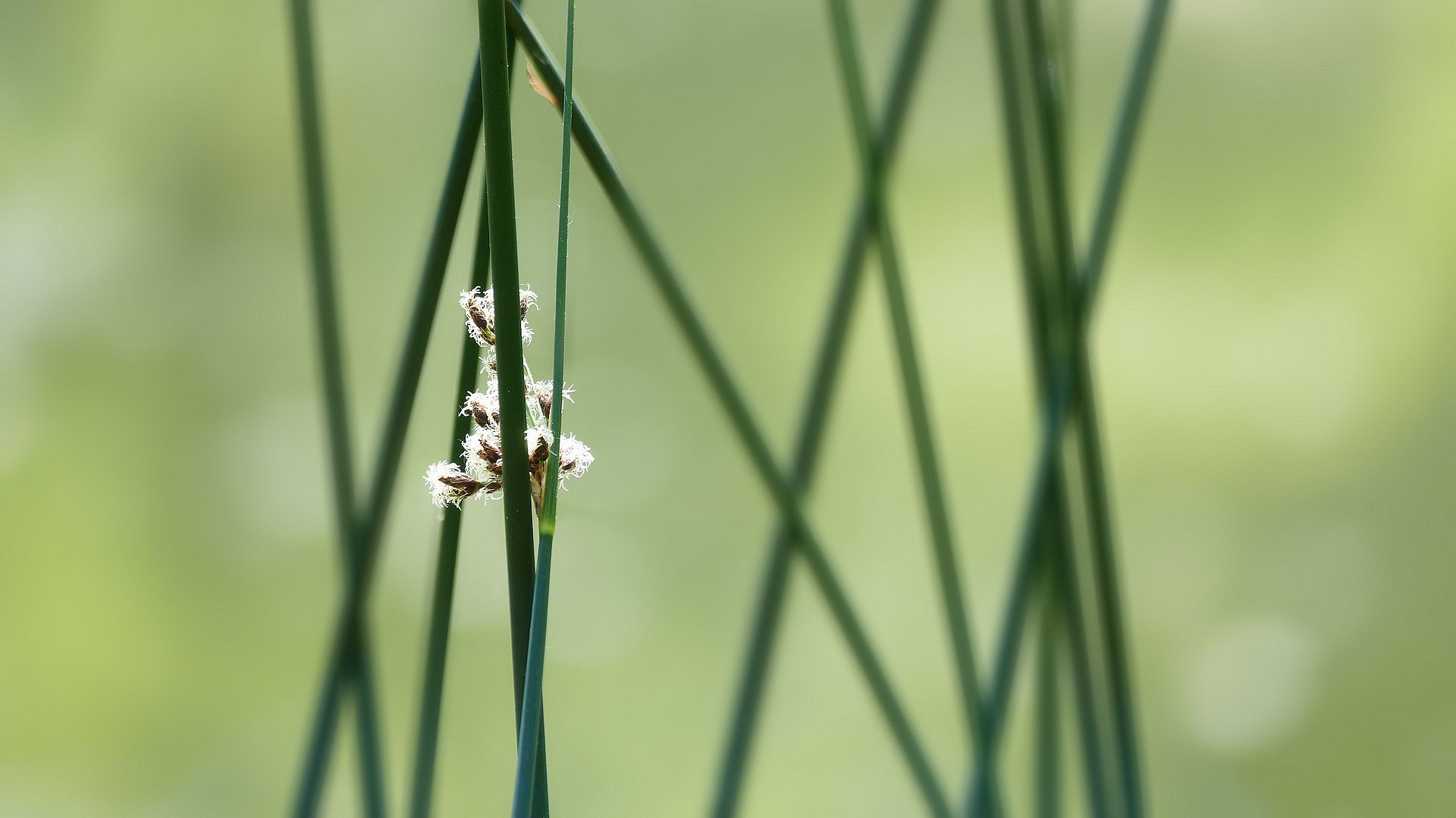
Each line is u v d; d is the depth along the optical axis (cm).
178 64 334
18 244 324
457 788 215
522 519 106
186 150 334
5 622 315
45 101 329
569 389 108
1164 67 341
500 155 105
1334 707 318
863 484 330
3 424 319
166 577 323
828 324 121
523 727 105
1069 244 119
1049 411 119
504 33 105
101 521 322
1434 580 324
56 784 309
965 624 119
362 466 271
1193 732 318
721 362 116
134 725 316
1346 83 343
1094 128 310
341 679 115
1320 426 339
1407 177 343
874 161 118
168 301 330
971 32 318
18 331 321
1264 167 344
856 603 318
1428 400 338
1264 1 342
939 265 333
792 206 348
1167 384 341
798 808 304
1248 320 344
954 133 325
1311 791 310
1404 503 333
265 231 333
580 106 110
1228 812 311
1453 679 315
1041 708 121
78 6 331
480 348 108
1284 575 329
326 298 116
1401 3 340
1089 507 119
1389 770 310
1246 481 338
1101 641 122
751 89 347
